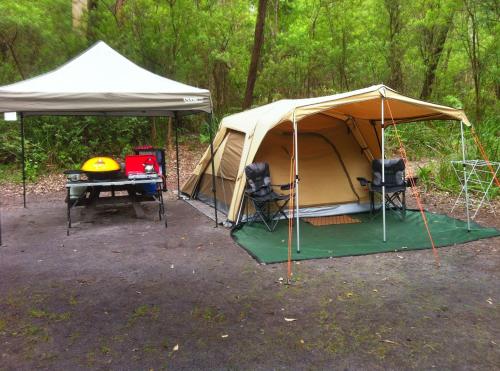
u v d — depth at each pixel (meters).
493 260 5.00
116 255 5.41
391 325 3.51
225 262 5.09
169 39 13.91
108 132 13.58
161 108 6.31
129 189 7.38
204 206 8.26
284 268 4.86
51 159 12.27
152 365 2.99
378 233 6.16
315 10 16.25
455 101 13.94
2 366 3.00
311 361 3.02
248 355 3.11
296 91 16.53
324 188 7.28
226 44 15.15
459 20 13.91
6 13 11.84
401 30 15.16
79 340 3.35
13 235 6.38
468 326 3.47
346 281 4.45
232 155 7.55
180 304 3.97
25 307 3.94
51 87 6.21
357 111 6.77
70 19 13.70
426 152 12.61
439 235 5.98
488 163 6.70
